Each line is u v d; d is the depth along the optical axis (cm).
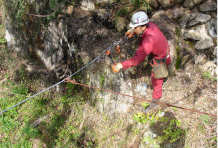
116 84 405
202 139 307
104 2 451
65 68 496
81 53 432
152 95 384
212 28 367
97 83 430
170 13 426
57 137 452
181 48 416
